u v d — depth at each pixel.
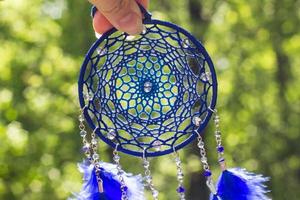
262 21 12.77
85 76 2.37
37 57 12.28
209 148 12.18
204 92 2.32
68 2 11.87
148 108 2.49
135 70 2.35
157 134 2.33
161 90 2.35
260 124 13.85
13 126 11.52
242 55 13.02
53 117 12.58
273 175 13.96
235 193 2.35
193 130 2.32
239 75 13.31
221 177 2.37
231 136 13.75
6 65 12.21
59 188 12.40
